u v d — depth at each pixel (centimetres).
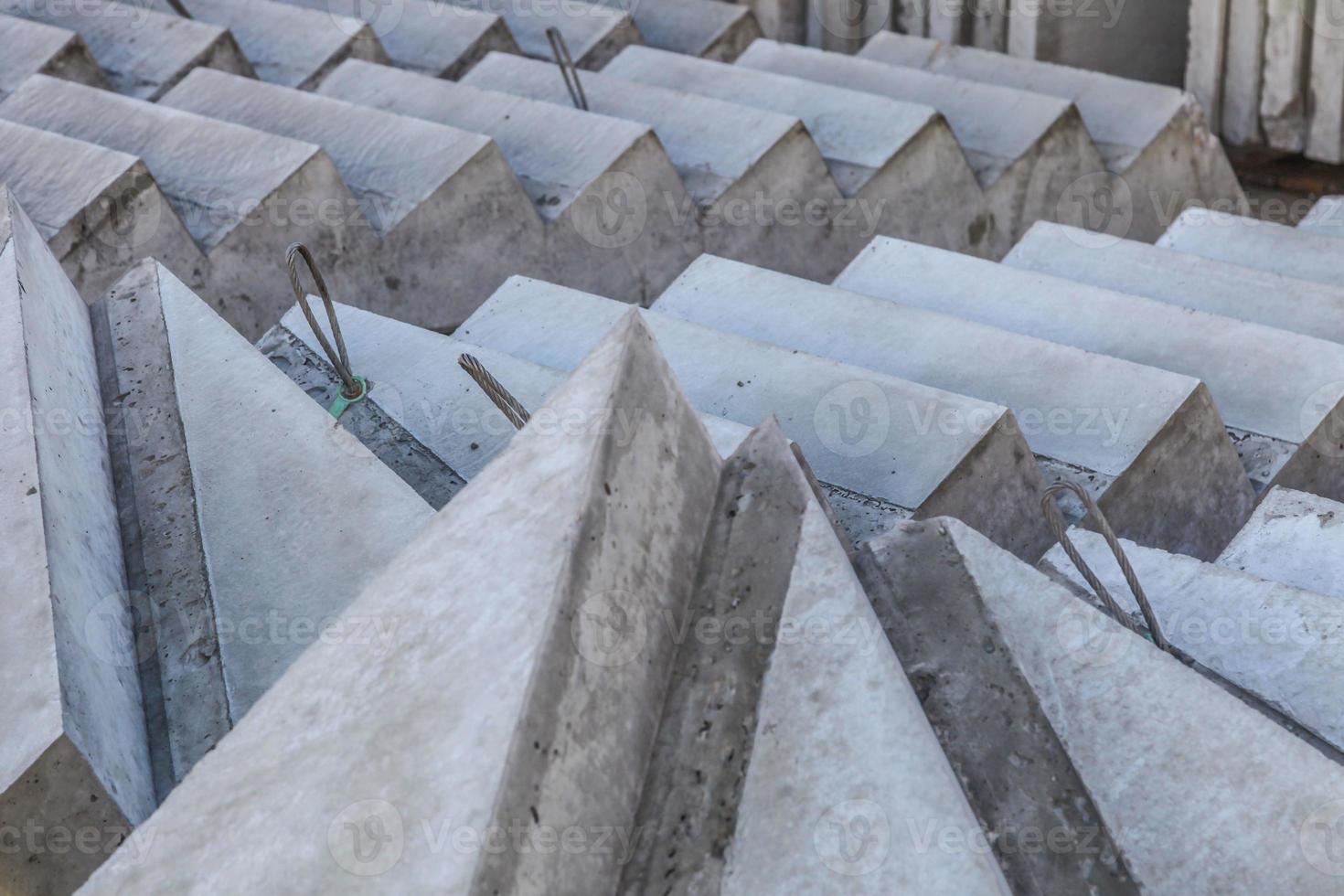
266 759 167
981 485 293
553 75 589
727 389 324
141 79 586
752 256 528
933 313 368
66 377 282
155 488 270
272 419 277
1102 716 180
